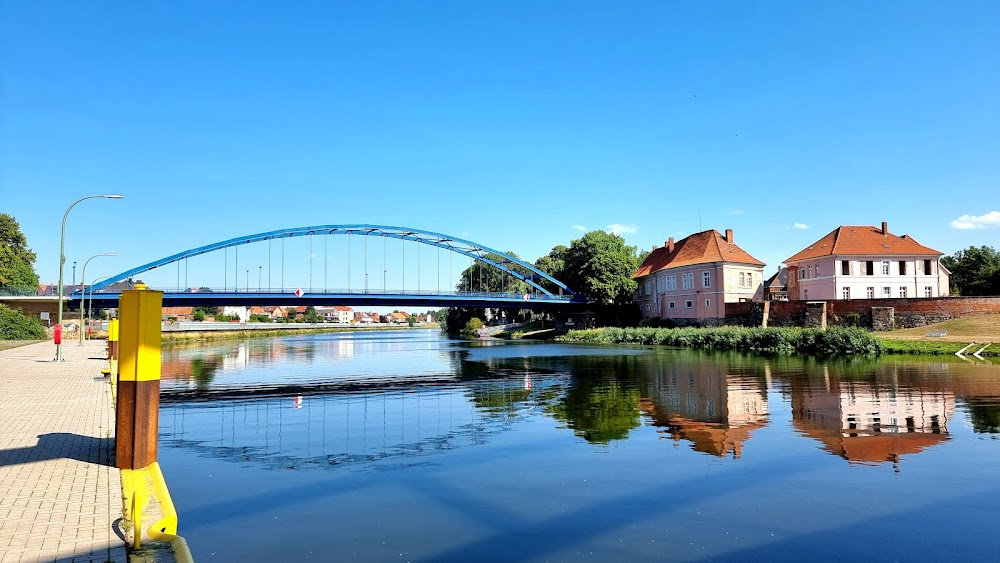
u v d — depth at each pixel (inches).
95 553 255.6
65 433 511.2
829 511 370.3
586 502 391.9
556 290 4003.4
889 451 522.3
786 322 2385.6
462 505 387.9
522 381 1135.0
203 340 3843.5
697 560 300.0
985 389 915.4
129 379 400.5
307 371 1451.8
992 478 436.5
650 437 590.6
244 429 660.1
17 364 1248.8
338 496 409.7
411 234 3501.5
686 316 2952.8
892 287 2691.9
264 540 328.5
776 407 765.3
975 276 3053.6
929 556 303.0
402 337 4736.7
